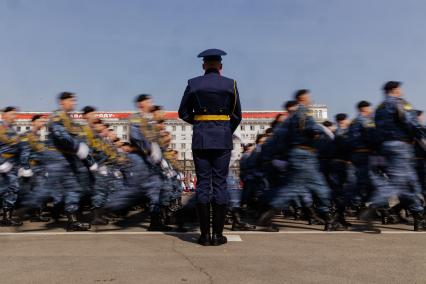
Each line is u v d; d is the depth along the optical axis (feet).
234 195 21.45
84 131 24.35
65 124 20.80
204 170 15.99
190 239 17.04
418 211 20.10
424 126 19.57
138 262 12.26
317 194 20.43
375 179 20.04
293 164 20.48
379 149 20.33
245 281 10.10
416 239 16.90
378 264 11.94
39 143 26.48
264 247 14.89
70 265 11.87
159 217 21.12
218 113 16.20
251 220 27.07
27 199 20.70
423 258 12.81
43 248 14.67
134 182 21.06
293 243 15.80
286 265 11.83
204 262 12.25
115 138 32.73
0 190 25.08
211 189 16.01
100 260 12.55
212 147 15.81
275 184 22.99
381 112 20.29
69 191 21.02
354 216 32.55
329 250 14.23
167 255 13.34
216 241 15.31
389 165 19.90
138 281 10.13
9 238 17.30
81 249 14.48
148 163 21.34
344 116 28.53
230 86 16.31
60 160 20.99
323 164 25.70
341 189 24.81
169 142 28.02
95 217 20.56
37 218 27.50
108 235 18.43
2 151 25.58
